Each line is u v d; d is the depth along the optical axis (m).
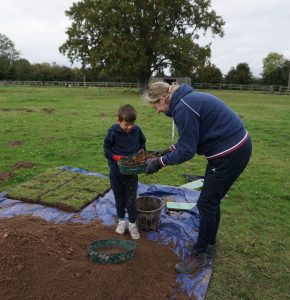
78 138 10.62
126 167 3.80
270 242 4.47
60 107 19.53
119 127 4.13
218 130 3.35
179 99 3.35
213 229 3.67
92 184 6.01
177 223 4.73
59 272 3.20
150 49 35.38
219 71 59.66
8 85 53.56
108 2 33.81
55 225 4.10
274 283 3.68
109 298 3.13
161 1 33.81
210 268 3.82
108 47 32.38
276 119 16.27
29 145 9.49
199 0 36.03
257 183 6.75
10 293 3.02
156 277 3.55
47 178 6.27
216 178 3.46
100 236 4.11
